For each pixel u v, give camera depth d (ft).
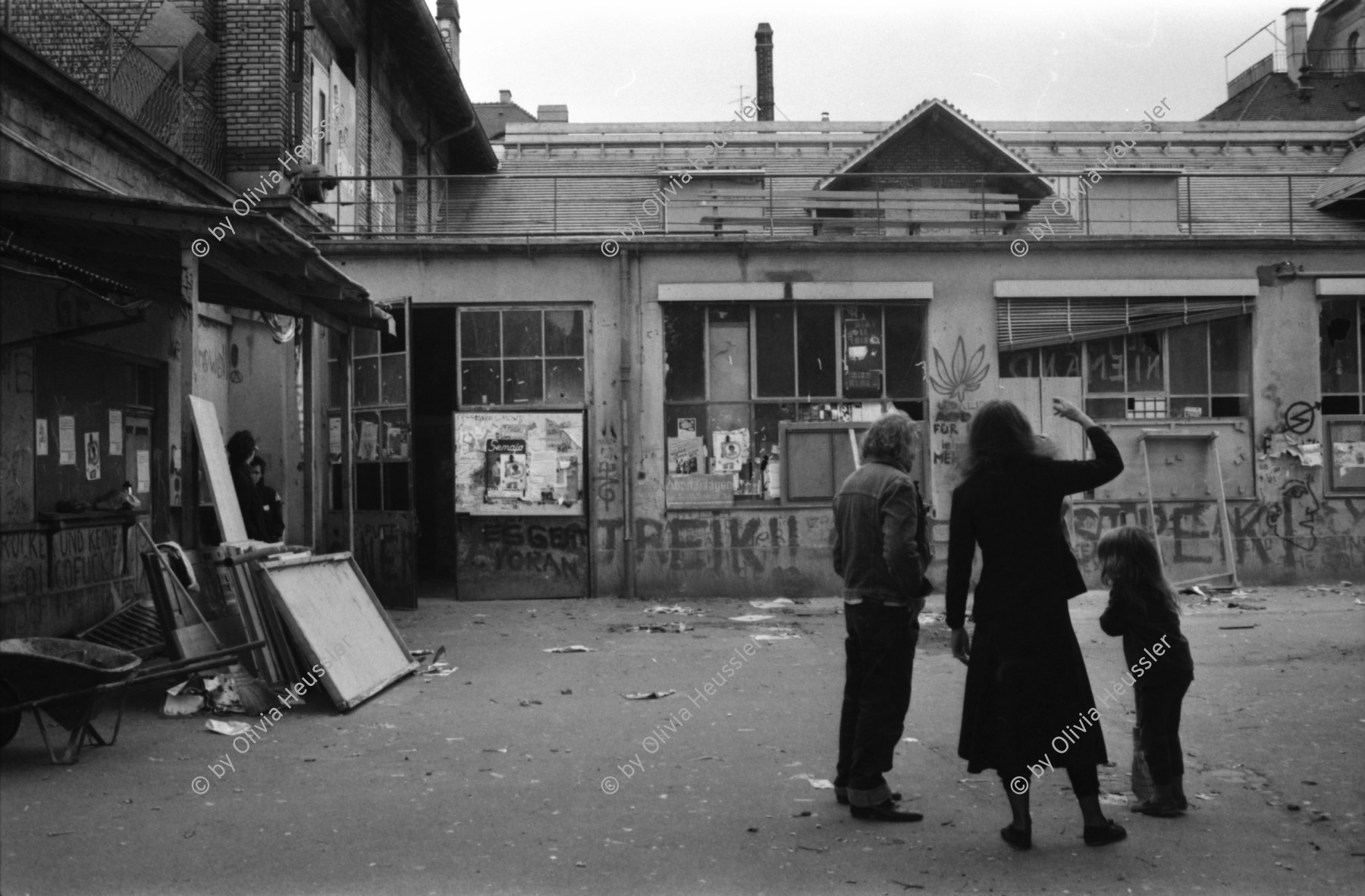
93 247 30.22
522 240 52.21
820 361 53.11
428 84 76.74
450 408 69.05
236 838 16.69
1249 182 79.97
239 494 38.47
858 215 65.62
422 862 15.67
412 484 49.47
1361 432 53.88
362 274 52.21
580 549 52.19
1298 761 21.30
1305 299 54.03
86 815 17.81
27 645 22.20
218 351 51.60
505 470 52.11
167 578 25.43
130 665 22.38
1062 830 17.19
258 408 53.36
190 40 48.80
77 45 42.19
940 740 23.41
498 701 27.73
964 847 16.37
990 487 16.56
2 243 27.09
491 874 15.20
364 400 52.24
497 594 51.90
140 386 39.52
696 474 52.37
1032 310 53.42
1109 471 16.49
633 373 52.49
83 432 35.04
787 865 15.58
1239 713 25.67
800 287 52.42
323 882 14.88
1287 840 16.66
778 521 52.31
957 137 77.97
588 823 17.51
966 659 17.28
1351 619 41.98
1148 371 53.98
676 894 14.49
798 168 85.87
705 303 52.75
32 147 31.50
